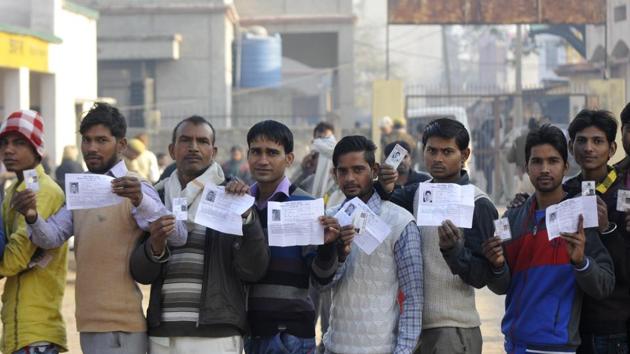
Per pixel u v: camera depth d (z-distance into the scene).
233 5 37.41
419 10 29.08
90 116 6.75
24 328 6.68
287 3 39.97
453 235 6.20
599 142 6.63
